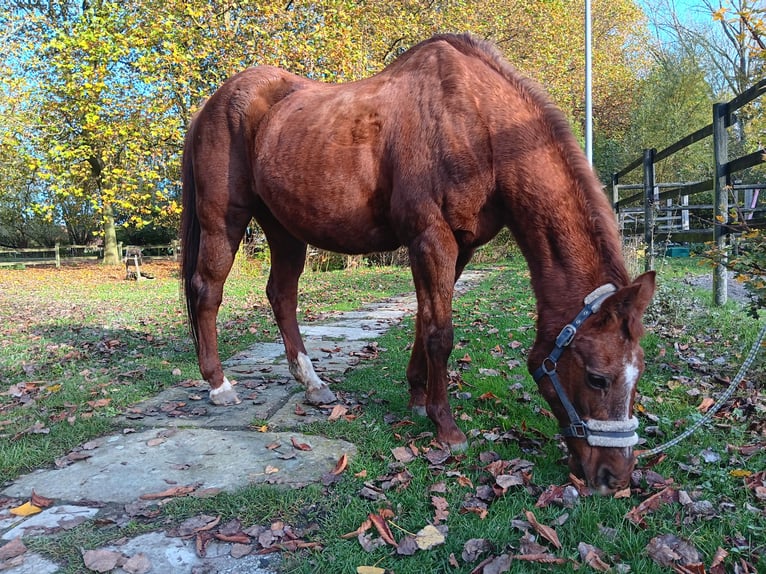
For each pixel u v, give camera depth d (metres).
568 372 2.01
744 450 2.33
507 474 2.21
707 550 1.71
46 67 12.12
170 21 10.15
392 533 1.87
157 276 14.10
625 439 1.89
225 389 3.28
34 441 2.73
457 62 2.58
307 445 2.58
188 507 2.05
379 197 2.71
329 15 11.23
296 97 3.14
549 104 2.45
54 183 12.66
